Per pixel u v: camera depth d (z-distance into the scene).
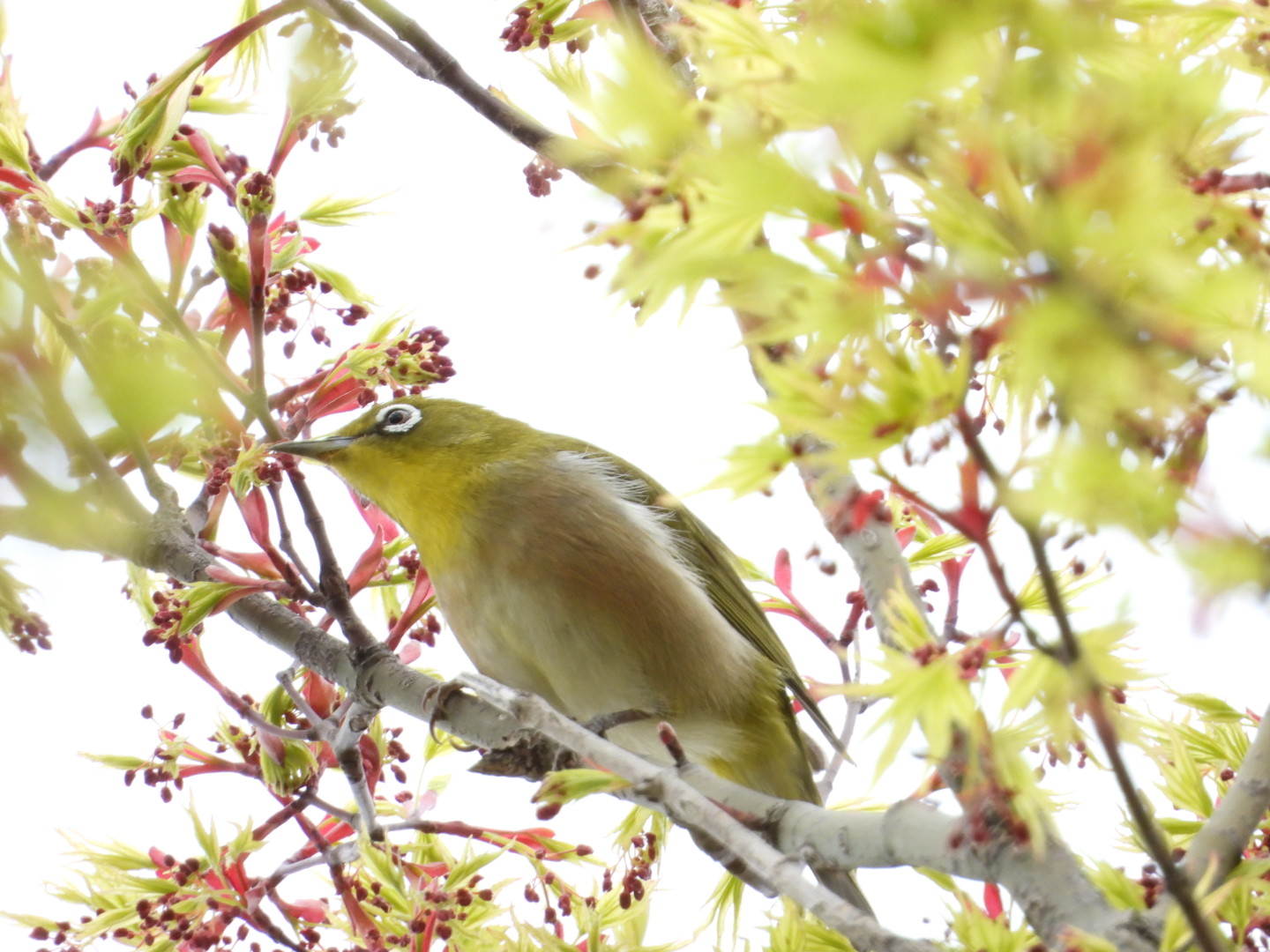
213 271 9.08
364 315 9.48
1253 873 5.15
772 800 6.89
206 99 9.38
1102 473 2.93
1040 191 2.70
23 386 3.58
